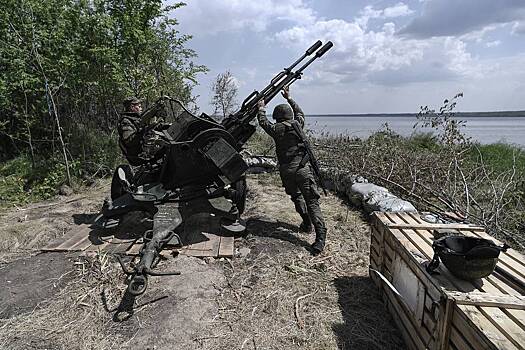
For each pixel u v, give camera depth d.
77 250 3.82
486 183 5.41
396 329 2.65
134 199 3.96
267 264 3.56
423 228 2.85
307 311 2.85
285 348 2.46
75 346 2.46
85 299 2.97
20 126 7.56
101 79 7.32
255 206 5.47
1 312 2.83
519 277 2.07
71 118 7.85
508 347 1.44
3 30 6.34
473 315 1.68
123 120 4.47
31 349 2.44
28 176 6.80
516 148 9.19
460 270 2.02
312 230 4.47
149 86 7.91
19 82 6.37
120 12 7.38
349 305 2.93
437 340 1.91
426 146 7.79
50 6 6.74
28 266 3.55
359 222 4.82
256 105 4.35
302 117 4.46
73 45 6.82
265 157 8.30
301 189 4.00
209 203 4.19
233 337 2.54
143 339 2.52
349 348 2.46
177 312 2.78
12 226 4.54
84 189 6.61
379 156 6.62
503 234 4.10
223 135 4.10
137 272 2.70
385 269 2.94
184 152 4.04
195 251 3.75
